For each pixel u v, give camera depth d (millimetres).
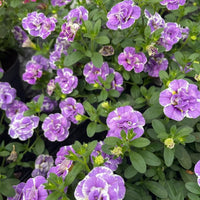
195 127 237
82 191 157
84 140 302
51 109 321
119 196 161
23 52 386
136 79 269
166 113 187
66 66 281
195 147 230
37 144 273
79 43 271
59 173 193
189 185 182
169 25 264
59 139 264
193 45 276
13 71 358
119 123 194
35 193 186
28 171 300
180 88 186
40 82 318
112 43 287
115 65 276
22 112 276
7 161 288
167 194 206
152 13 275
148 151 202
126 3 238
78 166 185
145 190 221
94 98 277
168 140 189
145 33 243
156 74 277
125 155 225
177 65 257
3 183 235
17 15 333
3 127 299
